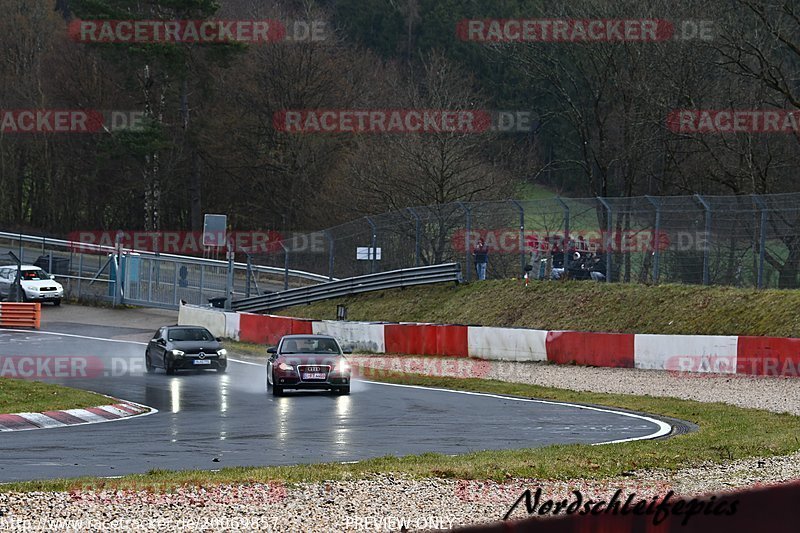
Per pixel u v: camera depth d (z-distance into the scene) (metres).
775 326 109.25
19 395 83.38
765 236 119.06
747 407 77.62
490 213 149.88
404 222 160.38
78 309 194.12
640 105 190.00
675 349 106.12
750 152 167.88
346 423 68.94
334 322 139.00
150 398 87.44
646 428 66.50
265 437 61.00
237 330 153.62
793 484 22.69
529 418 72.56
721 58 178.62
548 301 138.25
